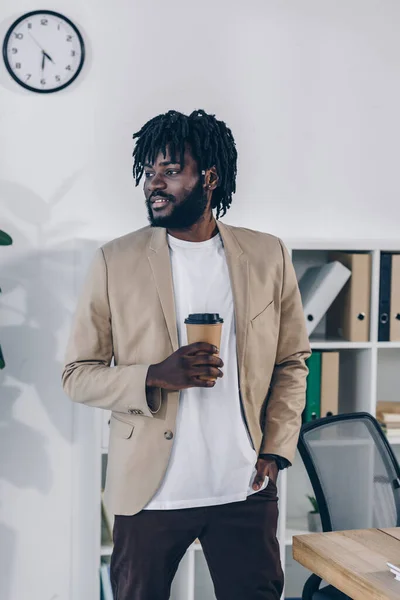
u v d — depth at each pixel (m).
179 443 2.07
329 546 1.77
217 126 2.26
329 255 3.17
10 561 2.93
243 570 2.11
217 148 2.23
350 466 2.27
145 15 2.94
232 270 2.16
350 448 2.28
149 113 2.96
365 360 2.99
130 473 2.07
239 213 3.06
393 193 3.18
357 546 1.77
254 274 2.17
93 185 2.93
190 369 1.97
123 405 2.04
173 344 2.09
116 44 2.92
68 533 2.95
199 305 2.13
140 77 2.95
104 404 2.07
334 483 2.23
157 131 2.19
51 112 2.89
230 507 2.09
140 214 2.97
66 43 2.88
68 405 2.93
